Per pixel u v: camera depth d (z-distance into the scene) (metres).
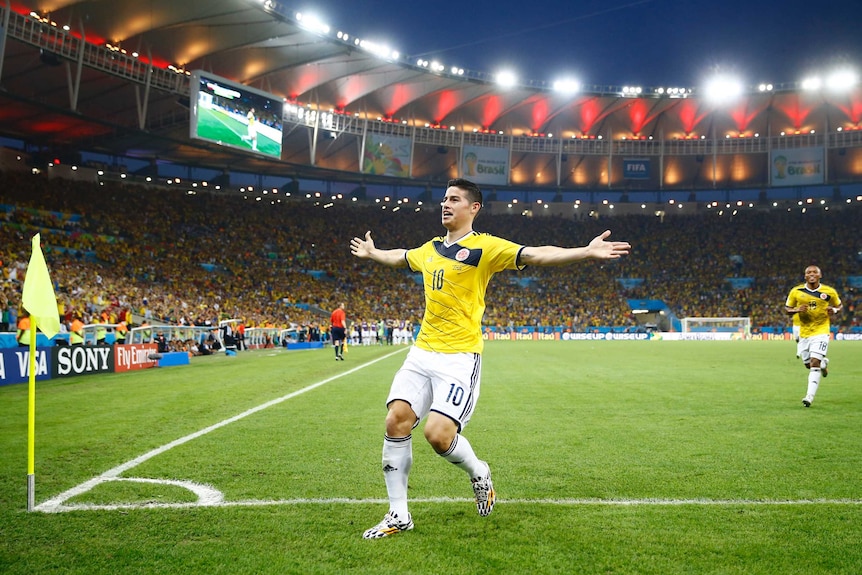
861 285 48.75
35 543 3.22
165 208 44.88
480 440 5.99
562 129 57.44
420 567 2.88
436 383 3.47
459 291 3.52
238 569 2.87
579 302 51.66
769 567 2.86
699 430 6.48
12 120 38.41
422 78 46.72
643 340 42.88
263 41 35.56
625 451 5.43
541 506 3.83
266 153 38.44
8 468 4.88
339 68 41.97
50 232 33.44
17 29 28.22
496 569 2.85
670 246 57.16
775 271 52.34
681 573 2.79
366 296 47.91
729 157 57.81
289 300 42.88
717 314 49.88
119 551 3.11
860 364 16.31
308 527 3.46
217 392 10.34
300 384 11.73
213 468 4.84
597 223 60.59
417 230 57.31
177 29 32.78
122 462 5.07
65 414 7.84
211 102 34.75
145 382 12.26
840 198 59.56
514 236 58.25
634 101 53.69
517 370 14.82
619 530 3.38
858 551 3.04
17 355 12.16
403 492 3.45
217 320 31.88
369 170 49.34
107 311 25.00
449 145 53.28
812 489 4.15
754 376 12.97
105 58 32.25
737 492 4.09
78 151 44.59
